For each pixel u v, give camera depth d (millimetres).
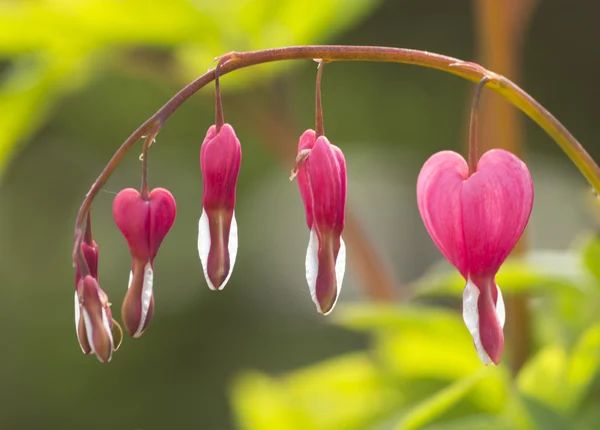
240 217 2654
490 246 517
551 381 626
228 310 2564
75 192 2686
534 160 1885
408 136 1960
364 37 1882
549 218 1960
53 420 2365
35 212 2699
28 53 779
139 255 520
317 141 518
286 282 2672
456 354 673
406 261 2586
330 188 514
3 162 799
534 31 1862
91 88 2061
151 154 2385
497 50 675
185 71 796
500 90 525
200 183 2564
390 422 664
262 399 706
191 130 2209
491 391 640
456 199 520
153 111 2131
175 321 2504
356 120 1944
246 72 766
